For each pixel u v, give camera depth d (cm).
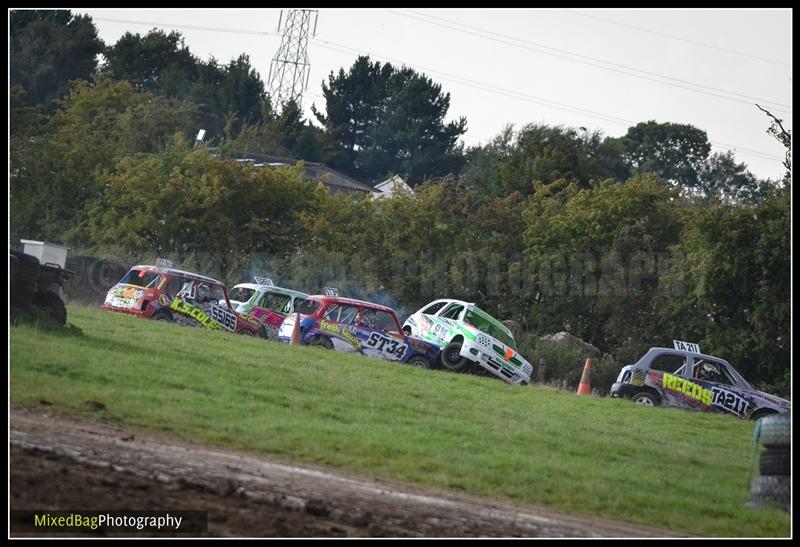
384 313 12188
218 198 17950
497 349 12188
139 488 4525
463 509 5259
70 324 8825
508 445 7275
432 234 19225
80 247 17925
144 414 6272
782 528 5866
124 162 18275
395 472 5959
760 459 6562
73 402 6206
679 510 6106
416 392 8988
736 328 16775
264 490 4891
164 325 10606
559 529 5109
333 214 19138
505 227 19912
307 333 11756
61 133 19700
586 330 18450
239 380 8006
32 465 4597
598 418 9344
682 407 11469
